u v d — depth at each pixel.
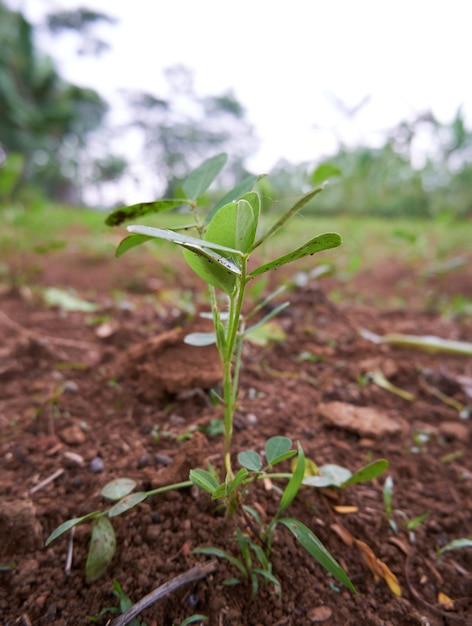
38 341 0.41
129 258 0.97
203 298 0.60
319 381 0.40
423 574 0.22
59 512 0.23
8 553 0.21
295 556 0.22
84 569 0.20
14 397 0.34
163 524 0.22
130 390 0.35
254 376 0.40
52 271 0.82
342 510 0.25
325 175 0.44
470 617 0.20
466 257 1.04
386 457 0.30
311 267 0.83
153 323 0.51
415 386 0.41
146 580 0.20
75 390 0.35
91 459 0.27
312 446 0.30
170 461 0.27
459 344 0.48
